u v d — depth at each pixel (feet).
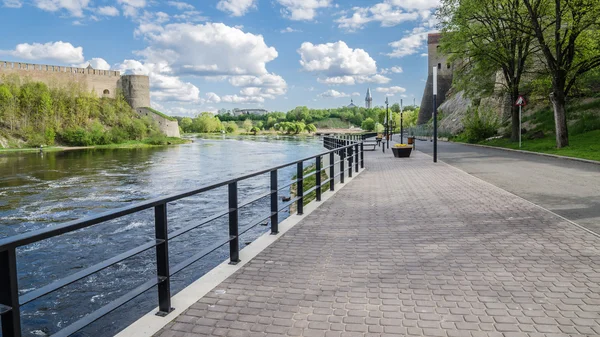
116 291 35.17
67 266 42.83
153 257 43.83
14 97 361.51
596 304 12.39
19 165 177.58
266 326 11.38
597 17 71.72
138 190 98.17
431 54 275.39
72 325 8.96
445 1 97.35
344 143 83.82
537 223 22.63
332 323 11.50
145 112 451.94
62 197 88.89
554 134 98.07
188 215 64.59
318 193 30.91
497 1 89.25
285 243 19.77
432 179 42.98
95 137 359.87
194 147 303.68
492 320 11.48
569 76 82.02
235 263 16.66
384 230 22.07
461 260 16.81
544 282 14.23
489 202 29.04
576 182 37.91
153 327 11.28
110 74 459.32
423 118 277.64
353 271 15.76
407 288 13.97
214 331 11.12
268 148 256.32
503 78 135.95
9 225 63.57
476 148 99.30
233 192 16.56
